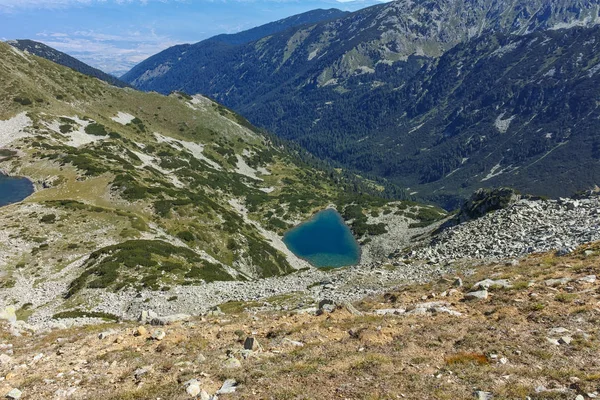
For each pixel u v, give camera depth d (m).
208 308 43.31
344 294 35.34
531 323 18.61
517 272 27.31
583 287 21.42
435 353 16.48
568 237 33.94
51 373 17.61
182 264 72.19
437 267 37.75
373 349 17.27
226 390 14.14
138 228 88.12
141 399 14.03
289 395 13.39
